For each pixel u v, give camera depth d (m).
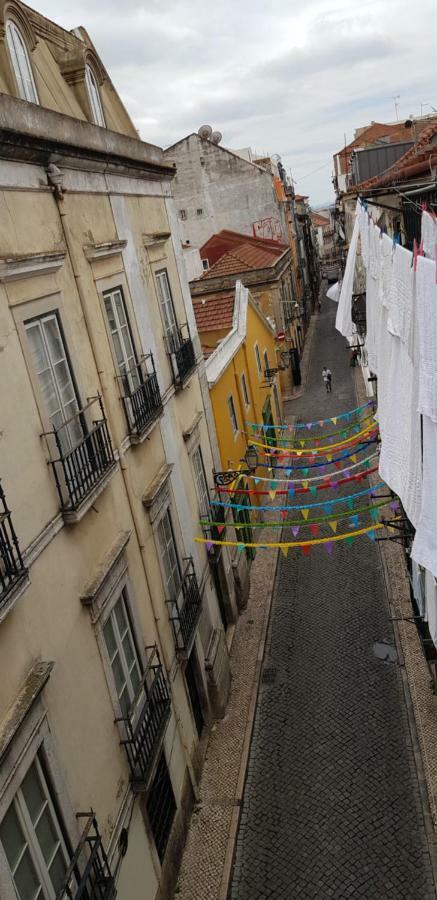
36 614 5.56
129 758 7.15
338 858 8.39
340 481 11.60
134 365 9.05
